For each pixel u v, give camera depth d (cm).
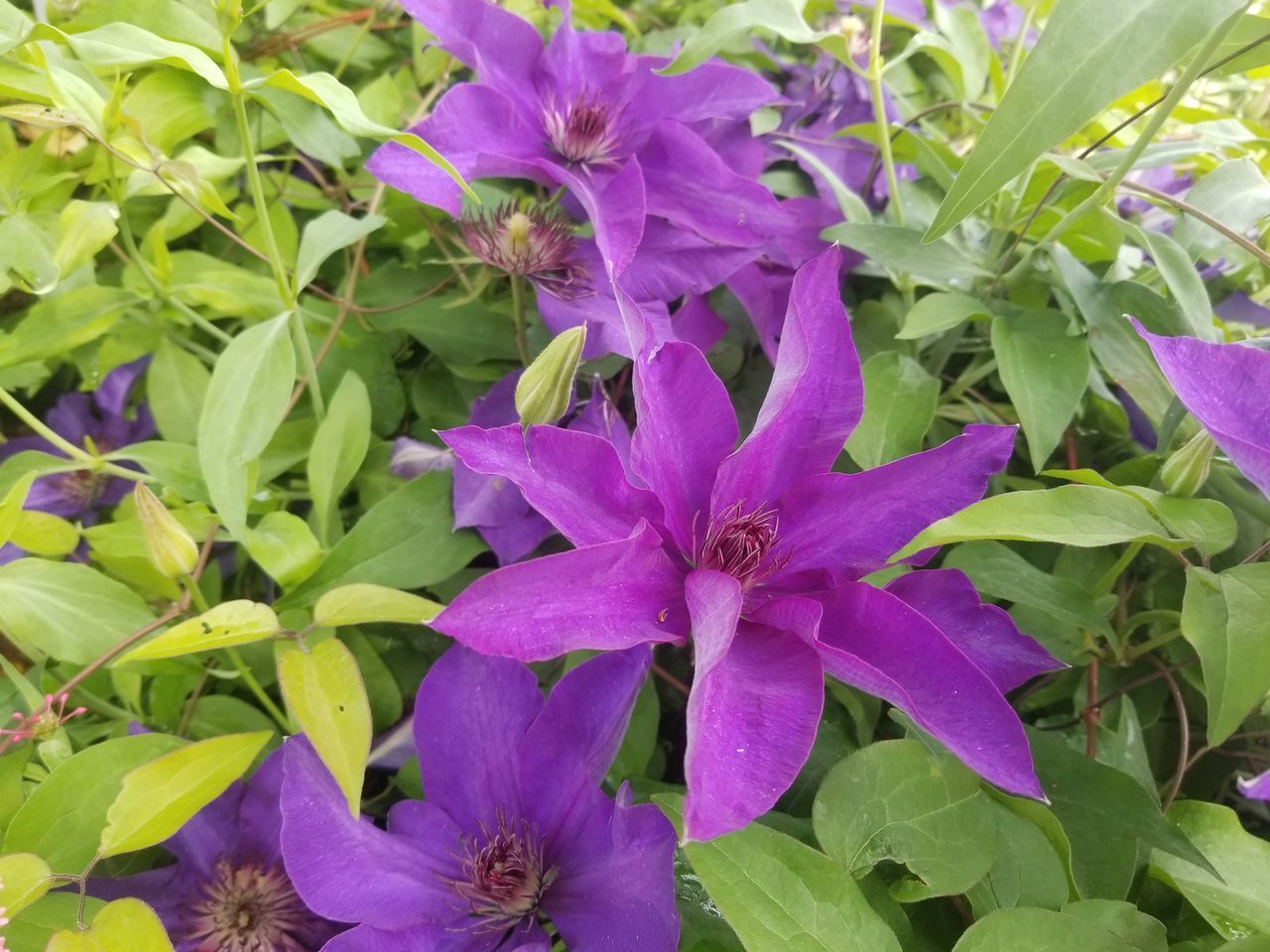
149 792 18
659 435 19
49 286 24
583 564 16
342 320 30
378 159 24
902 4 36
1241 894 21
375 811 24
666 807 18
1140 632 26
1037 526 19
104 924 17
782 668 17
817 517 19
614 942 18
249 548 23
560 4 28
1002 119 19
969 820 19
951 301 26
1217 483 25
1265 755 24
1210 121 33
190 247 34
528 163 25
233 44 33
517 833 20
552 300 25
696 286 26
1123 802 21
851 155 35
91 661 23
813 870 17
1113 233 28
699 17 41
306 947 21
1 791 20
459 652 21
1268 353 18
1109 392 28
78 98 24
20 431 32
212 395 23
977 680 17
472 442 17
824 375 19
